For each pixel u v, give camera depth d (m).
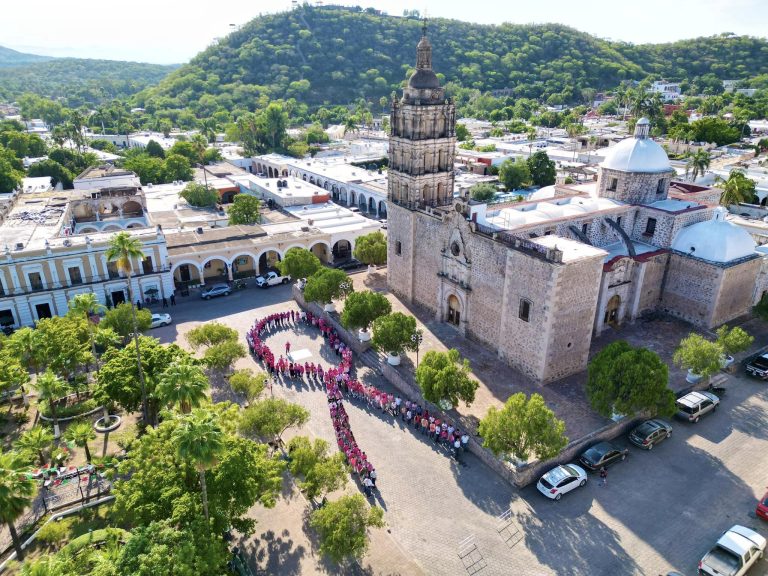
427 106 61.47
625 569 33.66
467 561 34.41
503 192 120.25
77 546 33.53
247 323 68.06
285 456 43.69
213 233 87.06
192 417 29.58
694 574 33.28
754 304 64.94
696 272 60.62
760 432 46.12
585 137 166.75
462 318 60.94
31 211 89.25
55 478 41.72
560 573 33.47
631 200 66.50
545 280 48.75
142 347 48.03
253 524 34.66
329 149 179.12
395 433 47.06
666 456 43.38
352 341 61.47
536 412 38.44
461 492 40.25
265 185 115.62
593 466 41.38
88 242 68.56
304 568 34.28
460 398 46.94
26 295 66.06
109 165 134.75
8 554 36.16
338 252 92.31
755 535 34.28
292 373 55.25
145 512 31.59
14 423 49.91
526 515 37.94
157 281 73.44
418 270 67.75
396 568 34.03
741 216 94.06
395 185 67.62
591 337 57.47
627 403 42.38
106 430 48.81
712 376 53.81
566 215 62.25
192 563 27.95
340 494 40.03
